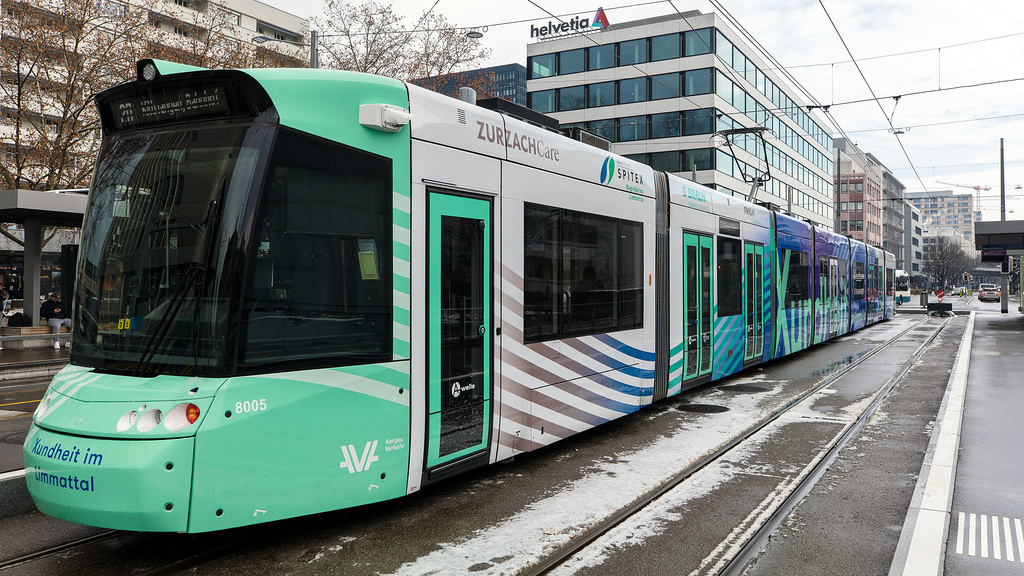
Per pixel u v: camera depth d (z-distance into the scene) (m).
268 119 4.42
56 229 23.48
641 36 48.69
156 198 4.56
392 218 5.02
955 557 4.57
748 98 52.31
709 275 10.88
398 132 5.10
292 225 4.46
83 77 20.12
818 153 71.06
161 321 4.34
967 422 8.78
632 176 8.48
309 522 5.24
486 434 5.85
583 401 7.26
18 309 27.81
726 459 7.14
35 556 4.58
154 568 4.38
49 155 19.91
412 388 5.12
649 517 5.40
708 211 10.87
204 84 4.54
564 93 51.50
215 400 4.07
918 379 12.69
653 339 8.87
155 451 3.94
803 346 16.33
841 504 5.69
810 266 17.12
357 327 4.77
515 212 6.21
